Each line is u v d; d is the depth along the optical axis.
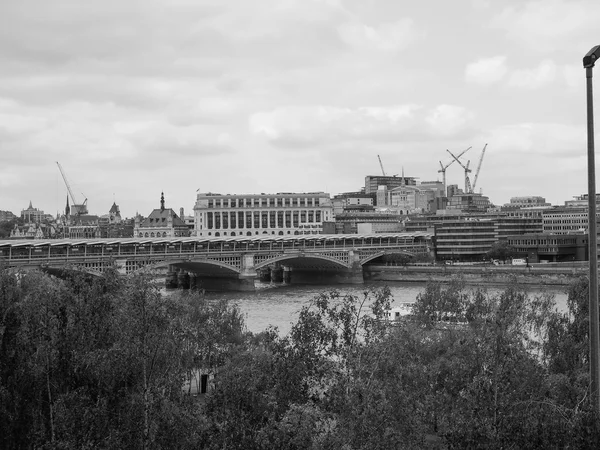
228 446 64.06
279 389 69.75
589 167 54.09
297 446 60.38
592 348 56.62
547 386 78.00
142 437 66.62
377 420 61.66
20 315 76.38
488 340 83.25
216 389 73.00
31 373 72.00
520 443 59.19
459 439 61.44
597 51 52.88
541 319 116.56
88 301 75.75
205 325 107.75
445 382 82.94
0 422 70.88
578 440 56.91
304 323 76.38
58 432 67.44
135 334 71.69
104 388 69.88
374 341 78.81
